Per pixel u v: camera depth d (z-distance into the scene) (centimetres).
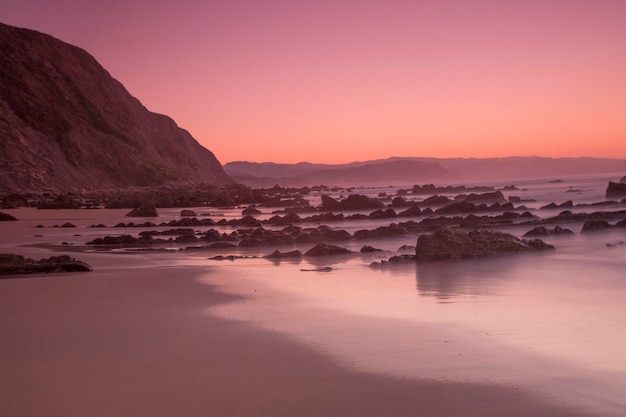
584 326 1064
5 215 4716
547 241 2580
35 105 11175
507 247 2152
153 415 664
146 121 15050
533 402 692
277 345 944
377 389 739
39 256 2405
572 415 655
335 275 1778
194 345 945
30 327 1073
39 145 10575
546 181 18038
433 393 722
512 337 987
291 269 1933
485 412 664
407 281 1639
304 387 748
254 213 5844
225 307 1262
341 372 805
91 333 1025
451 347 927
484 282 1594
